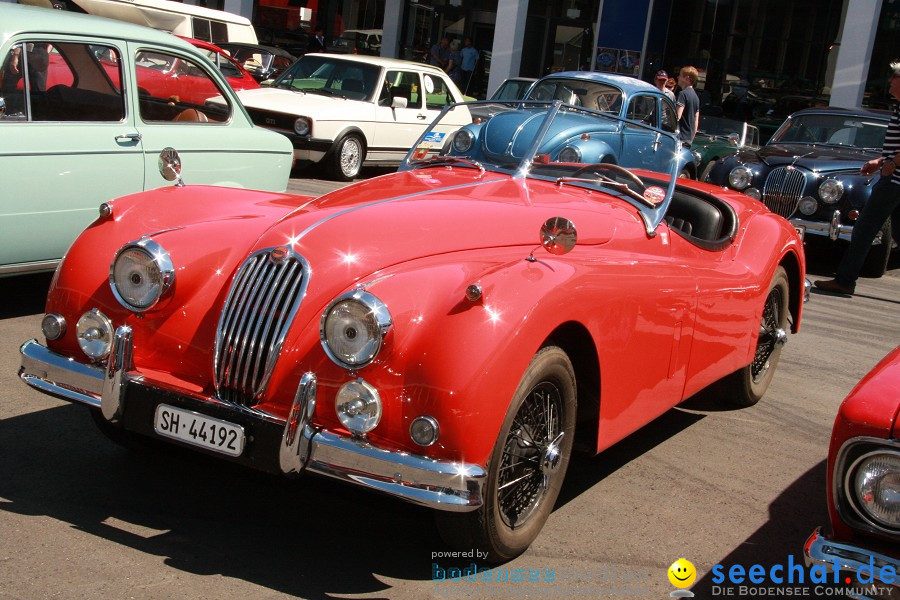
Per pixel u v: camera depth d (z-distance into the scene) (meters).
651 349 3.71
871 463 2.54
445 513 2.98
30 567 2.92
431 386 2.81
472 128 4.67
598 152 4.43
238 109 6.59
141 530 3.25
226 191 4.03
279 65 18.53
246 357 3.12
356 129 12.61
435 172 4.35
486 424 2.83
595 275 3.33
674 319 3.82
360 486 2.84
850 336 7.15
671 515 3.80
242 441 3.00
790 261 5.33
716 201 4.94
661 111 11.89
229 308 3.20
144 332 3.30
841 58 16.41
